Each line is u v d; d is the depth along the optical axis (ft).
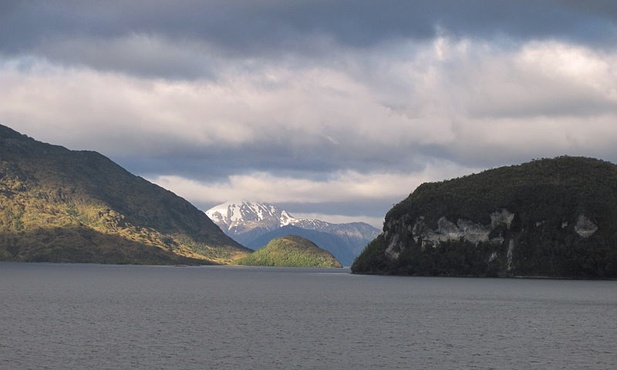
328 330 360.28
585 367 265.34
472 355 287.89
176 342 310.24
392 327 377.09
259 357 277.23
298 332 350.23
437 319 420.36
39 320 386.32
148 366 257.14
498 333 354.33
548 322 406.62
